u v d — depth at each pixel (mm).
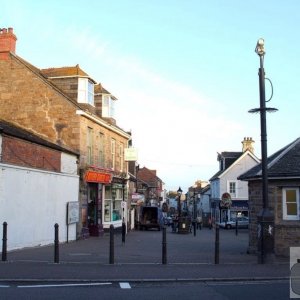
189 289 10852
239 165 62750
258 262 15188
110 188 33344
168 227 61531
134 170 53438
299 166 18125
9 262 14430
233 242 27453
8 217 18125
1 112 28156
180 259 16406
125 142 37656
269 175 18328
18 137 19484
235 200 61875
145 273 12781
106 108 33594
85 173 27438
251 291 10570
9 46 28594
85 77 29531
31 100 27922
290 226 18031
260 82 15297
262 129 15266
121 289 10750
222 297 9844
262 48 15242
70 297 9688
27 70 28188
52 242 22234
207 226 69062
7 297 9594
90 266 13883
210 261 15805
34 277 11797
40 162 21688
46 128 27500
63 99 27531
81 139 27344
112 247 14562
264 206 15297
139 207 52281
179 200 45781
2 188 17688
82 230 27000
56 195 22859
